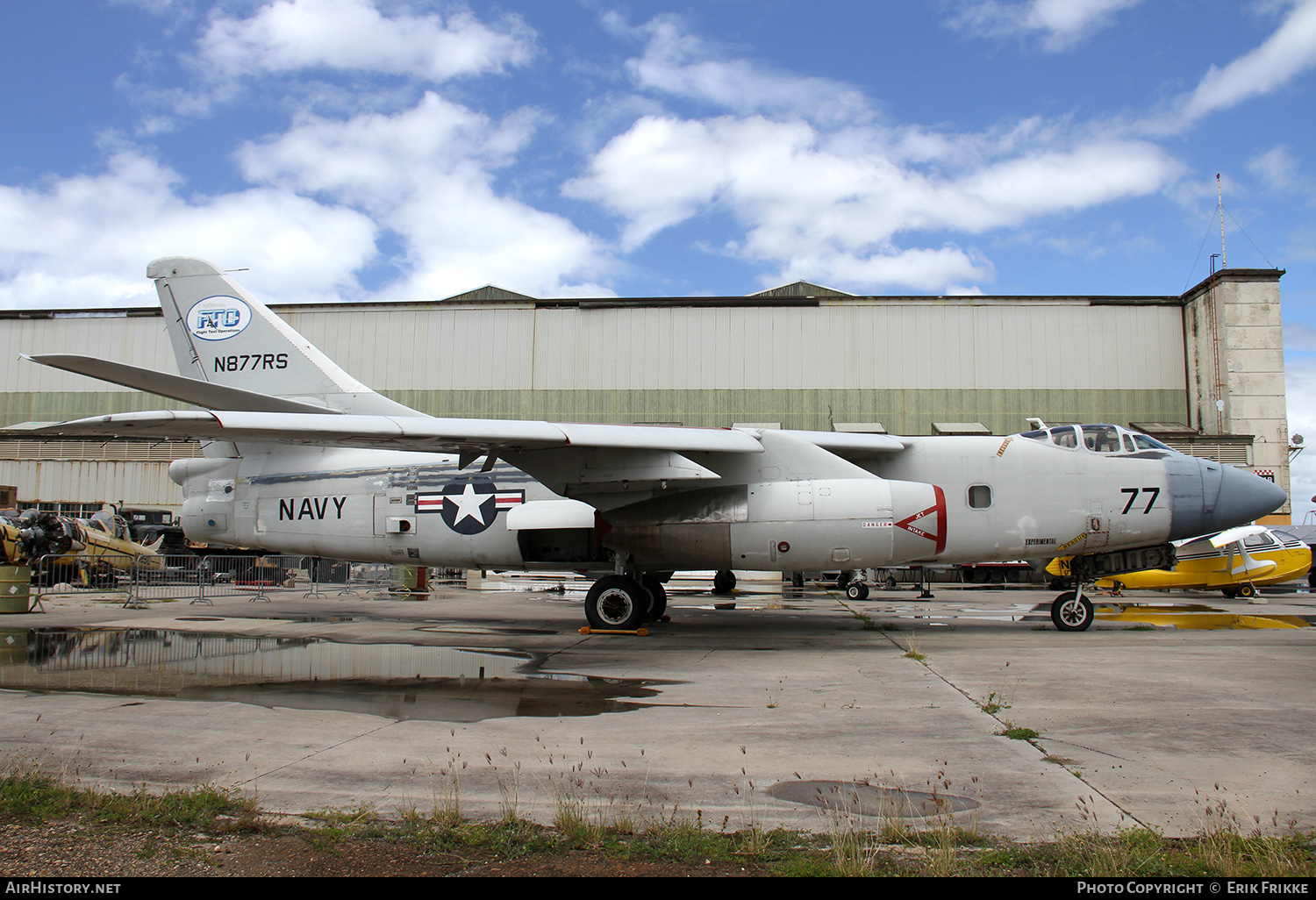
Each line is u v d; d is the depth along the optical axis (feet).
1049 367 104.83
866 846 11.03
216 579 82.89
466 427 31.96
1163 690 22.54
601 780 14.23
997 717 19.22
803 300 107.34
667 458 35.50
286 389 44.45
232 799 13.03
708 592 75.05
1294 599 69.56
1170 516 37.24
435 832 11.62
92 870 10.42
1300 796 13.19
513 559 41.50
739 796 13.30
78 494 111.34
